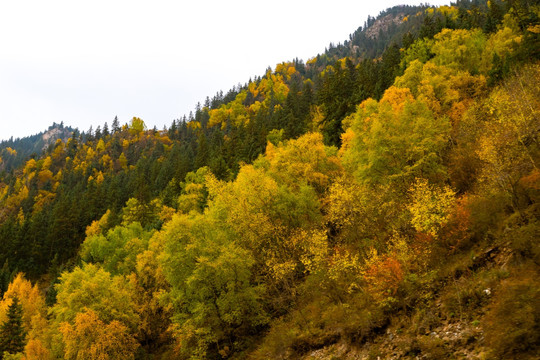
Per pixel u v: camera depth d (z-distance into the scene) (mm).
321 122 62656
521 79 23656
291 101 91938
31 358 31672
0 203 128250
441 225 15172
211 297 23781
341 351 15391
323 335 16969
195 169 85438
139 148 167875
